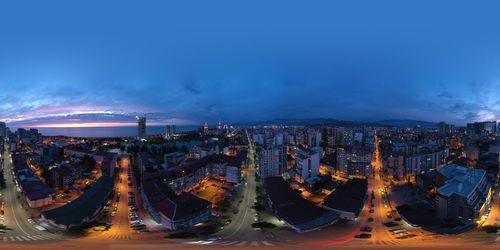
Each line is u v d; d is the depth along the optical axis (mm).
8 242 93688
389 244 92062
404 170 197000
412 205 140250
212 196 160125
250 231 108438
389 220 122250
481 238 95250
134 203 146000
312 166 193375
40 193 145500
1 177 189000
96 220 121688
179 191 162625
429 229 107375
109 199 151875
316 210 122250
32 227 113188
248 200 151000
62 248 85312
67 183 168500
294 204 128625
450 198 114500
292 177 198000
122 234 104438
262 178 192250
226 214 130125
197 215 117562
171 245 89875
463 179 124875
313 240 98188
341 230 110125
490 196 131500
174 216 112812
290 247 88625
